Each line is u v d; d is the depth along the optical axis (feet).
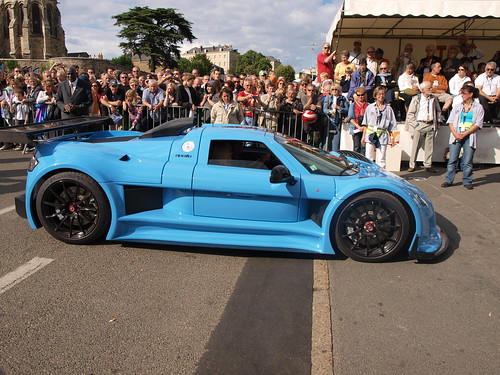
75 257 11.76
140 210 12.58
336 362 7.62
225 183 11.94
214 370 7.26
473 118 19.93
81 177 12.07
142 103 25.75
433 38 34.09
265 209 12.26
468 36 33.65
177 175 12.09
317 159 13.00
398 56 31.32
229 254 12.46
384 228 11.83
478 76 26.27
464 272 11.73
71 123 14.64
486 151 25.49
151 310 9.14
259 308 9.42
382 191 11.80
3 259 11.43
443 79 26.40
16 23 186.91
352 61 30.96
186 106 25.68
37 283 10.16
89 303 9.32
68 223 12.57
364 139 21.53
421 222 11.76
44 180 12.57
